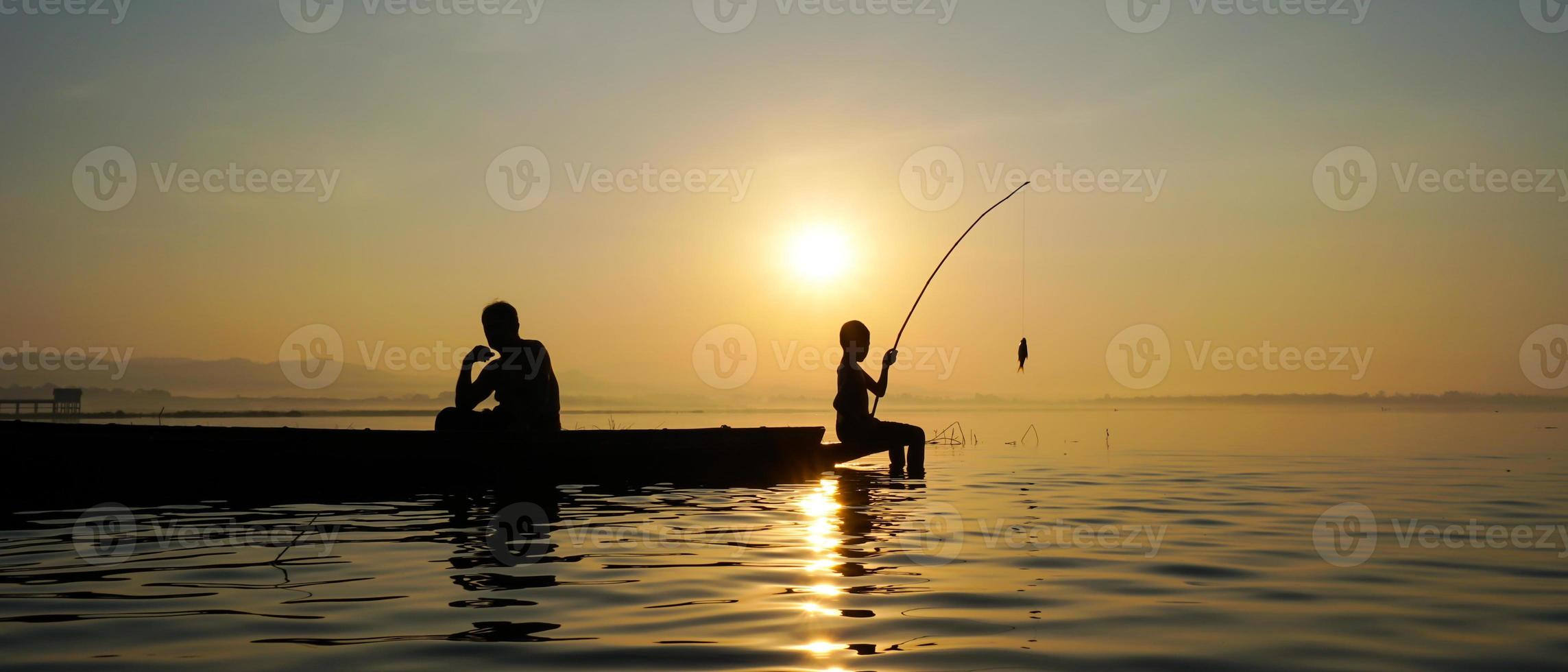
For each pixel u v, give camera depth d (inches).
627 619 128.4
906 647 115.6
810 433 360.8
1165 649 115.5
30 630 119.8
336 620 126.6
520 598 140.6
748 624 125.9
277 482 270.1
